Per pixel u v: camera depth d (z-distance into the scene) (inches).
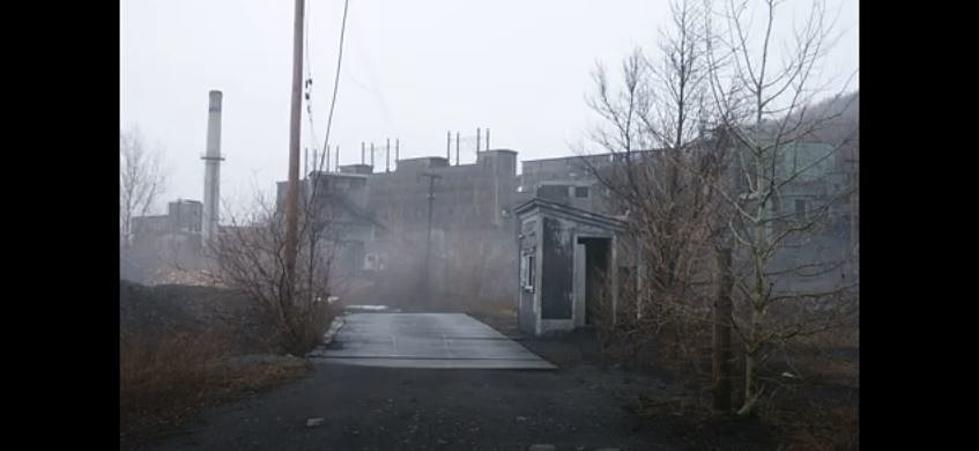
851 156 342.0
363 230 1870.1
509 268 1627.7
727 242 361.1
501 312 1184.2
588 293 745.6
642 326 495.2
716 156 504.7
